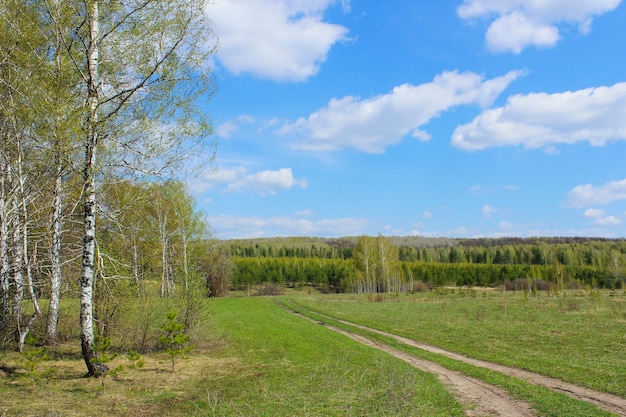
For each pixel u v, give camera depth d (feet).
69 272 46.60
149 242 70.13
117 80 33.12
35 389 29.96
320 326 78.79
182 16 32.55
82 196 34.42
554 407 26.81
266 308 123.34
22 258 42.91
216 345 53.88
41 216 43.21
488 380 34.45
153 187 39.40
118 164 33.50
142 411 26.94
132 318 46.83
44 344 44.04
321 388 32.40
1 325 38.45
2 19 33.19
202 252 110.32
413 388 31.35
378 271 227.40
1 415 23.75
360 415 25.61
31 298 40.55
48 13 32.19
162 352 48.37
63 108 30.19
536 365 40.24
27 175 37.91
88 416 25.12
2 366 35.55
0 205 37.86
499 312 93.61
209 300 55.06
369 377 36.22
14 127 35.27
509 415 25.58
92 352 33.50
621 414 25.54
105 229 40.57
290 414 26.18
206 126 35.12
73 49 33.06
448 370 39.55
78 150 32.12
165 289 54.29
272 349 52.49
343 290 261.03
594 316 80.28
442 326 73.87
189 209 98.94
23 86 32.35
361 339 63.26
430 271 264.52
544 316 82.69
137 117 33.01
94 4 31.50
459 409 26.71
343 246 515.09
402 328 73.20
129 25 32.22
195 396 30.83
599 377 34.65
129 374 36.73
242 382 35.19
